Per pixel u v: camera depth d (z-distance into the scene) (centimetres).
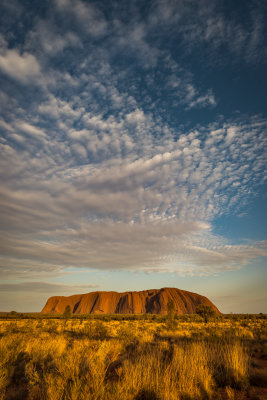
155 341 1303
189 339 1268
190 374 527
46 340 1241
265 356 914
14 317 7144
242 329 2044
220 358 699
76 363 617
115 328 2594
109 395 422
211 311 5684
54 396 421
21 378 626
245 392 502
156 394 443
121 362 697
